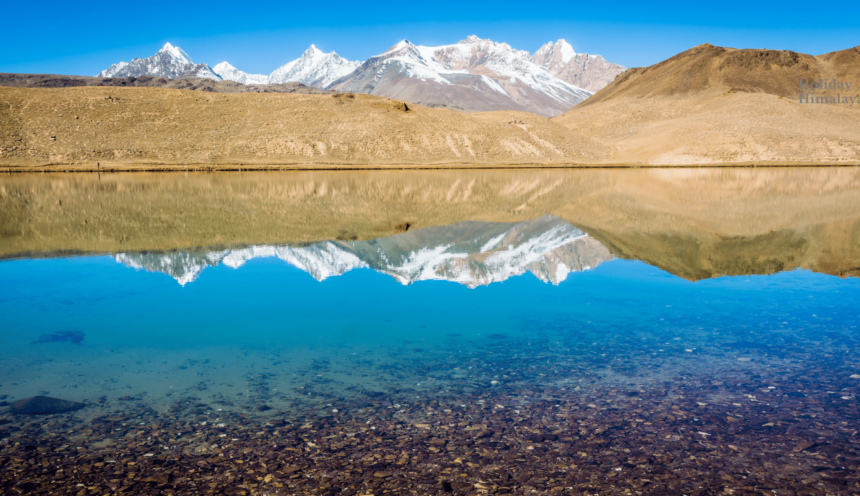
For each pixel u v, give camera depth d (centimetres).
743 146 8662
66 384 737
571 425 618
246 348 880
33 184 4544
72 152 7575
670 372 763
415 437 595
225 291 1258
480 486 502
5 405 671
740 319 1000
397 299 1180
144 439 592
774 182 4622
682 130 9950
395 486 503
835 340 880
